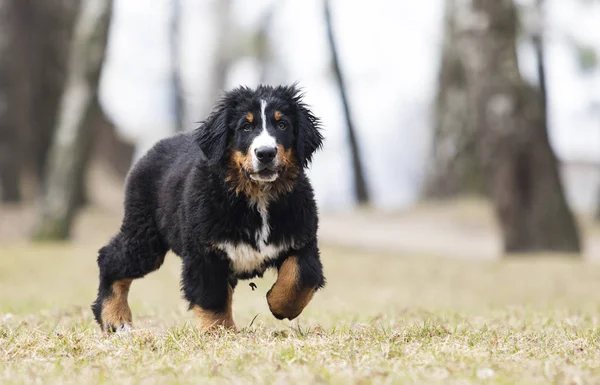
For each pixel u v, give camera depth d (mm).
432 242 26203
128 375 5109
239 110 6578
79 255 17797
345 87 37531
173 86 42625
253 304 10586
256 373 5031
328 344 5809
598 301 11930
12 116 24141
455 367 5121
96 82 21375
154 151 7285
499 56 19844
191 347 5828
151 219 7090
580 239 20219
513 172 19891
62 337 6285
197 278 6480
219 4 38844
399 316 8578
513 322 7848
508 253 20141
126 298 7309
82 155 21328
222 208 6367
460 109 31828
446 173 32062
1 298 11477
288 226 6434
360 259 19609
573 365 5254
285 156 6480
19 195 24219
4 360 5668
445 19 32500
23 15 24625
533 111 19906
